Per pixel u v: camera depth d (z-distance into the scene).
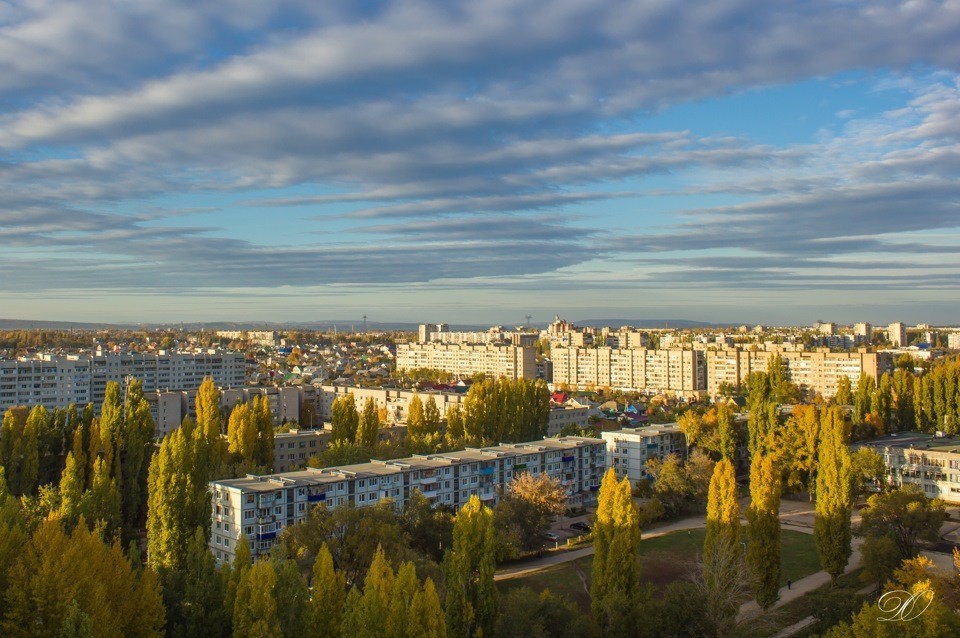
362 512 113.25
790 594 116.56
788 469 182.88
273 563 81.50
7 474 154.38
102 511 128.38
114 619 73.00
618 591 88.94
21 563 75.19
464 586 83.81
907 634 66.62
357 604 72.94
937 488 177.00
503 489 161.00
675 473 168.62
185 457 116.56
